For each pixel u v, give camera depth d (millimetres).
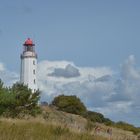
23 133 30328
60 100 129750
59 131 33000
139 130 105500
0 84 67438
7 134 28953
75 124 40062
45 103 124188
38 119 39312
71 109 126250
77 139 31500
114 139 35312
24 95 68750
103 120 112500
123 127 107062
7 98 63250
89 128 37719
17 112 62938
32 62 144625
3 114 58906
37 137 29797
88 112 125625
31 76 144000
